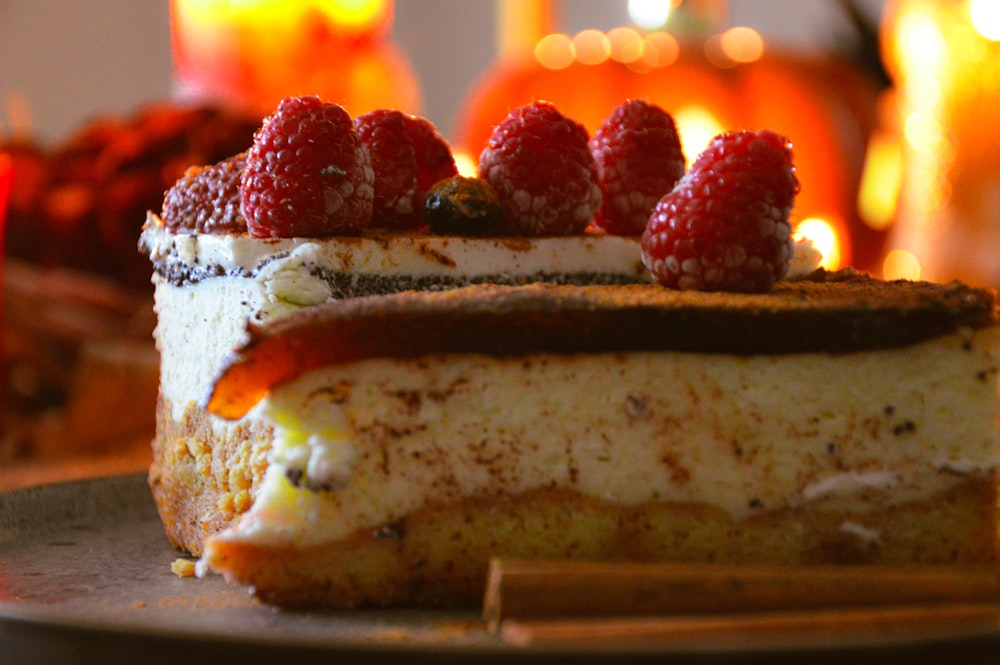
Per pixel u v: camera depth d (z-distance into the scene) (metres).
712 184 0.32
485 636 0.29
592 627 0.28
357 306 0.31
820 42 0.79
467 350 0.31
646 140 0.36
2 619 0.28
